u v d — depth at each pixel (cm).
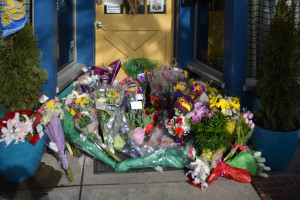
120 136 395
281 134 346
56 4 394
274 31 345
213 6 469
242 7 391
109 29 526
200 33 519
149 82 436
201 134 341
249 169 352
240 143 353
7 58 339
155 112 423
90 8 509
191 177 343
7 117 330
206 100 381
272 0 402
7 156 323
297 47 338
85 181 341
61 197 315
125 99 407
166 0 527
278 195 320
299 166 372
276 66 344
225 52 413
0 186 331
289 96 343
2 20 338
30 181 339
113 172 356
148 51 537
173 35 538
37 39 367
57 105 352
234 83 404
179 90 379
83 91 407
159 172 358
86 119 356
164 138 385
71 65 491
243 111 386
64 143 354
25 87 346
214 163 343
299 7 404
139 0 508
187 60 540
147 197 316
